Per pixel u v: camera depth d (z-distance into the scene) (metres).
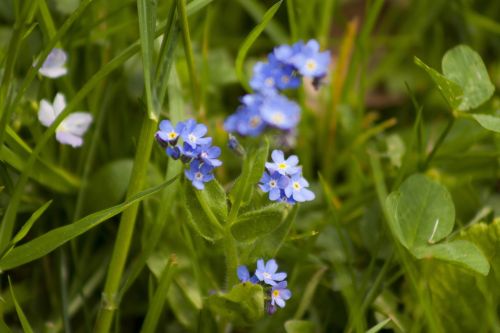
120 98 0.39
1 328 0.32
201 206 0.32
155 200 0.36
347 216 0.37
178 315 0.35
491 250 0.34
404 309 0.35
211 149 0.32
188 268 0.35
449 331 0.35
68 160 0.37
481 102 0.35
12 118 0.36
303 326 0.34
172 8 0.32
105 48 0.38
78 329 0.36
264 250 0.33
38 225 0.36
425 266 0.34
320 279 0.36
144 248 0.34
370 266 0.34
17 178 0.36
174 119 0.36
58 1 0.38
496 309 0.34
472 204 0.38
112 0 0.39
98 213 0.32
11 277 0.36
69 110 0.33
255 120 0.36
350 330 0.33
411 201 0.34
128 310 0.36
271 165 0.32
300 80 0.36
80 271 0.36
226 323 0.34
